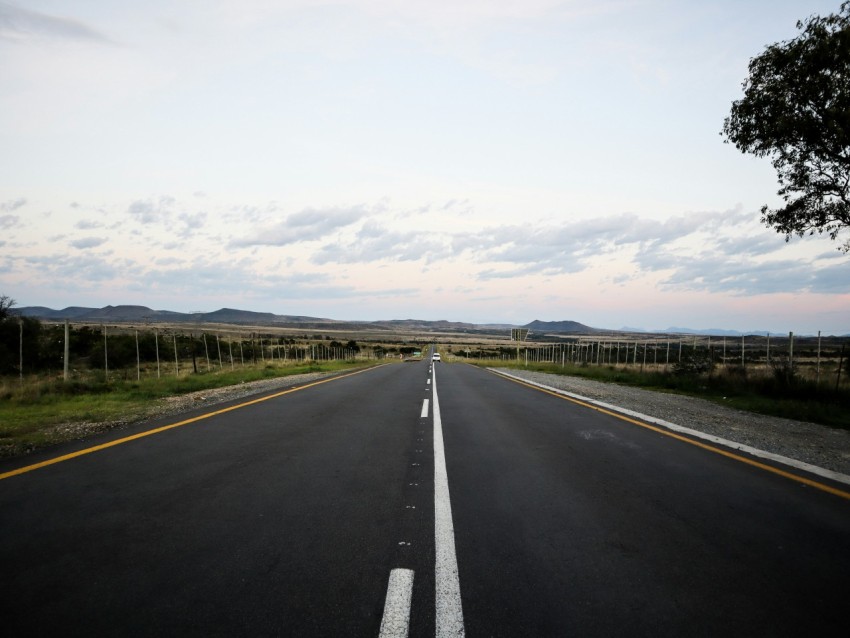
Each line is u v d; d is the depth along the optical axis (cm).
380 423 994
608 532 422
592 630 275
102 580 324
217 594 309
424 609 295
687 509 484
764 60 1427
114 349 3428
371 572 342
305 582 326
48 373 2602
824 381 1605
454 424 993
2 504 471
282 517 448
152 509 462
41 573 333
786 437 908
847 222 1489
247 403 1273
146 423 947
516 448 765
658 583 331
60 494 503
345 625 276
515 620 284
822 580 339
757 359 2838
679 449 763
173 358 4188
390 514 461
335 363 4622
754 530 430
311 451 721
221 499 496
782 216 1574
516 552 379
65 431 855
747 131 1496
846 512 482
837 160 1409
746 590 323
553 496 522
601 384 2184
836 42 1277
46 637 261
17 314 2738
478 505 491
